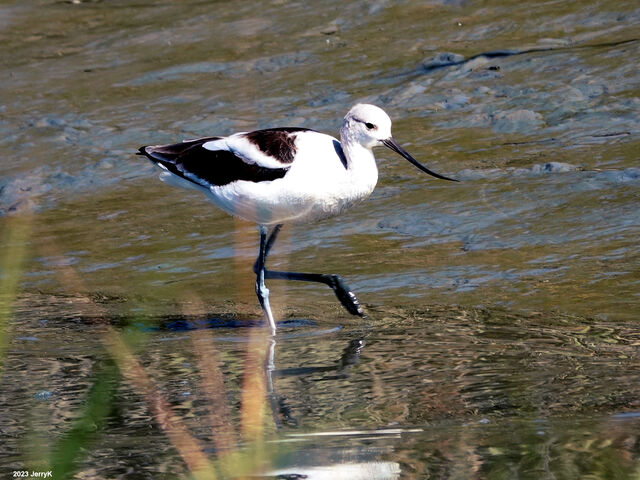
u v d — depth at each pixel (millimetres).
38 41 21547
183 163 11023
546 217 12445
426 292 10781
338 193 10484
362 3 20938
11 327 10117
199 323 10258
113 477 6418
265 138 10570
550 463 6348
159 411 7641
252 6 21828
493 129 15242
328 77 17781
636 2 19016
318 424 7277
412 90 16781
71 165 15656
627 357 8523
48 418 7594
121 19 22375
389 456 6602
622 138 14352
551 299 10273
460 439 6844
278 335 9734
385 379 8234
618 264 11016
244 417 7445
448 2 20469
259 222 10797
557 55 17188
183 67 19016
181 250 12773
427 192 13578
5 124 17266
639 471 6145
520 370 8289
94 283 11797
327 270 11695
